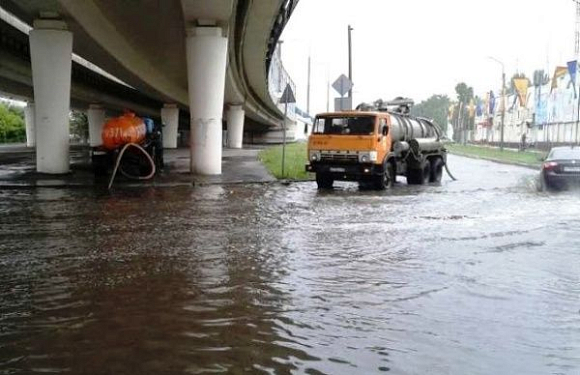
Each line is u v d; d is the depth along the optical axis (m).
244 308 6.10
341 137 19.77
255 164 31.14
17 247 9.09
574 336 5.44
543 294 6.80
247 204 14.92
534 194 18.48
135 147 22.62
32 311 5.91
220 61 23.67
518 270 7.94
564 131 55.28
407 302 6.41
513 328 5.63
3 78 43.50
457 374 4.57
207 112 23.92
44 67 23.00
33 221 11.76
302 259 8.42
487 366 4.73
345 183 23.12
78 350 4.92
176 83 47.28
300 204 15.12
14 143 75.44
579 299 6.62
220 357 4.81
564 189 19.22
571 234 10.75
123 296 6.45
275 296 6.55
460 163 40.09
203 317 5.79
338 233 10.64
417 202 15.90
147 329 5.43
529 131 68.81
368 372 4.57
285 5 25.03
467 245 9.62
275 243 9.61
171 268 7.78
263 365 4.66
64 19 22.98
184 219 12.18
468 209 14.34
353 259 8.47
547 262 8.43
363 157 19.56
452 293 6.79
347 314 5.97
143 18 24.41
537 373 4.61
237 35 29.94
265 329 5.48
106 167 22.80
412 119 23.91
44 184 19.09
